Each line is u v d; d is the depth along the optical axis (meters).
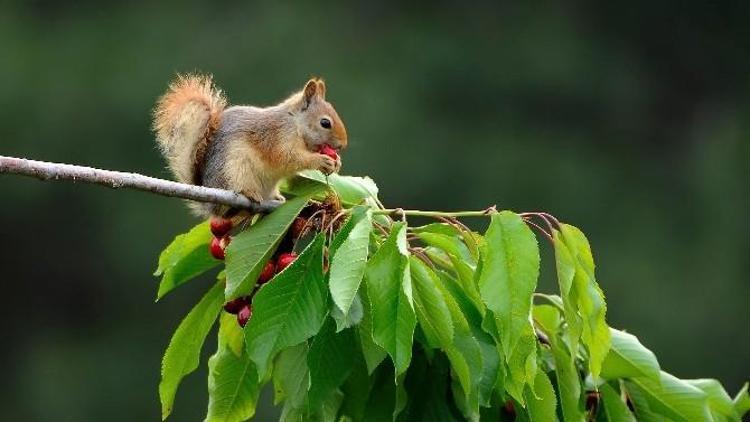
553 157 23.34
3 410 21.33
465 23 24.94
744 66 25.52
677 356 21.11
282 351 5.63
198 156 6.71
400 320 4.95
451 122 23.50
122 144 22.33
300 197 5.74
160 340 21.31
